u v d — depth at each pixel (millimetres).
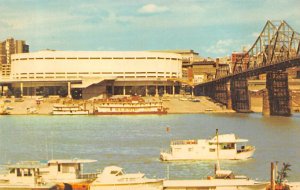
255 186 106562
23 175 108125
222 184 106812
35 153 184000
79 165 115125
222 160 161000
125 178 109250
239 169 146250
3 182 107875
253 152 168250
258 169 145375
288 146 192500
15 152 187000
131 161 163000
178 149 162500
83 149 193500
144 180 108688
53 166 112312
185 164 156125
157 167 151875
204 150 162250
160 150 188000
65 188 107562
